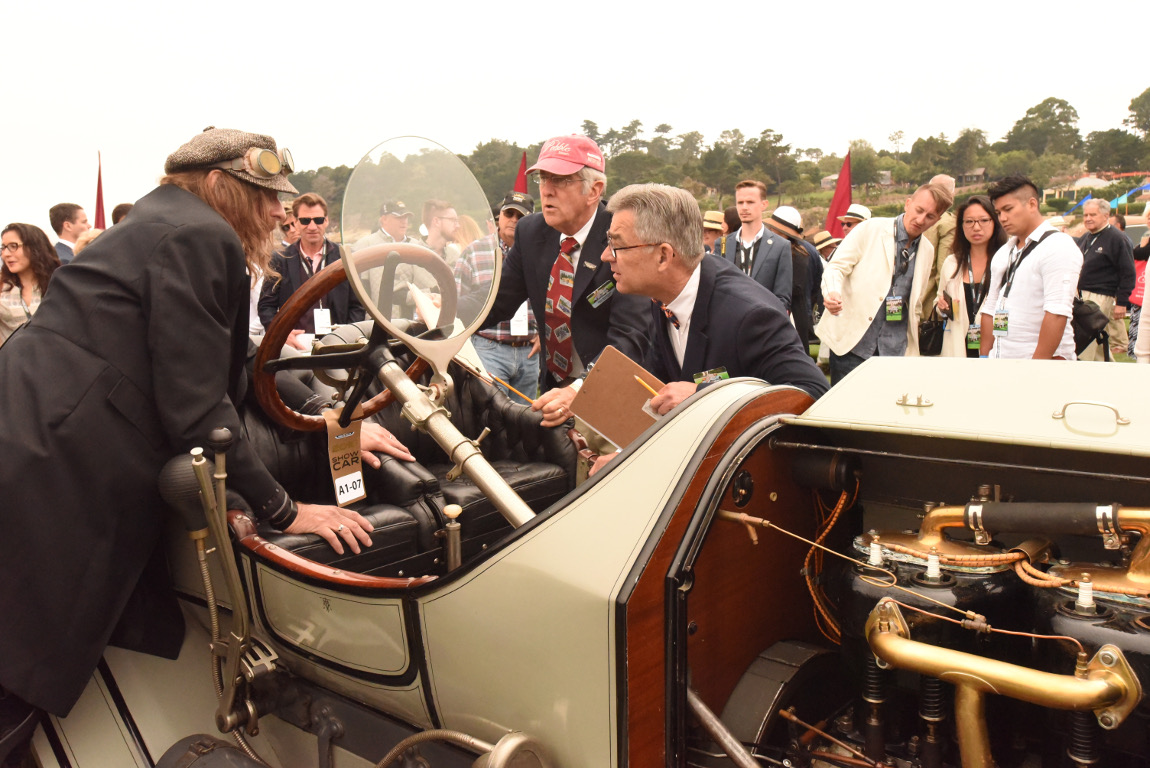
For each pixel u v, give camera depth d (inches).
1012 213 154.3
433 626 56.5
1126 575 49.6
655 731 50.8
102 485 66.7
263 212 76.6
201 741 68.0
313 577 63.3
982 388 60.2
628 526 50.8
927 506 58.1
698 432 54.3
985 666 46.9
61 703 66.4
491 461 112.6
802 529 64.6
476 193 67.8
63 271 69.8
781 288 208.7
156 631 75.0
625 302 113.7
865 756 56.6
